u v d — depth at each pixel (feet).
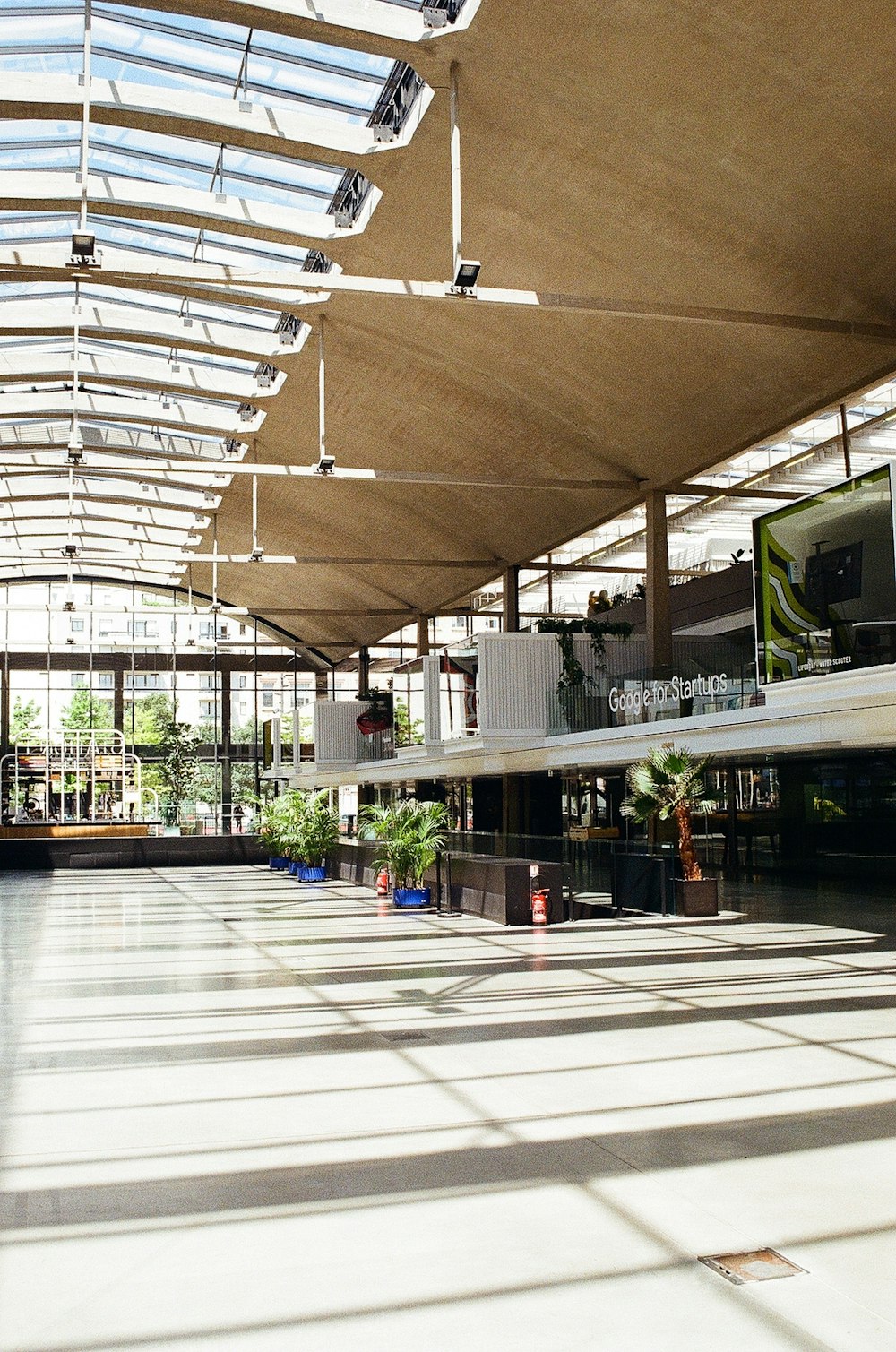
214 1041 33.83
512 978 45.11
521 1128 23.82
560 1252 17.12
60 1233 18.17
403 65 59.52
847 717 56.29
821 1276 16.12
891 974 43.93
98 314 94.12
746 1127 23.61
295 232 74.13
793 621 55.98
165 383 105.50
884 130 50.72
